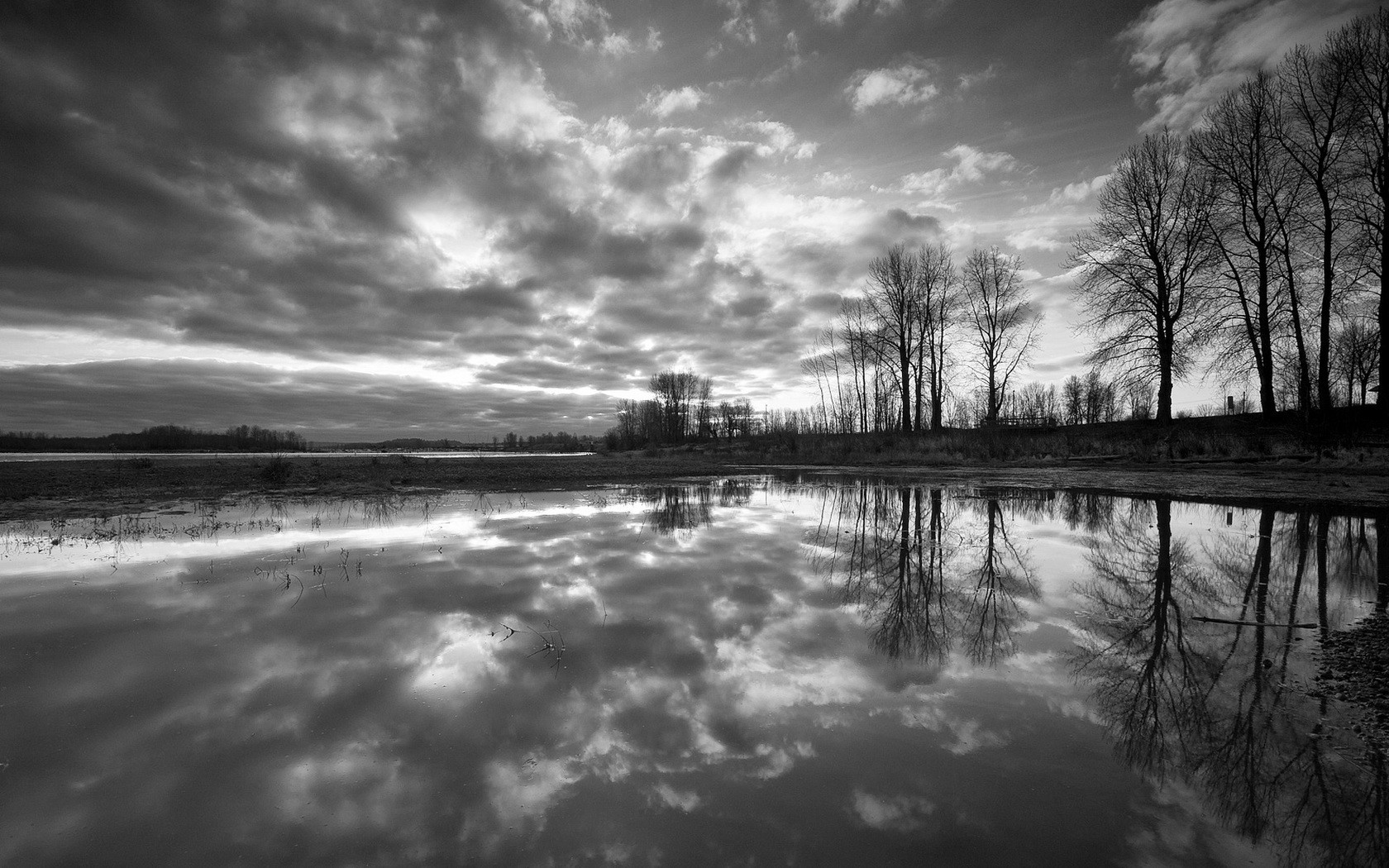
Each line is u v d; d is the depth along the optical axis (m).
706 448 60.84
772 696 4.37
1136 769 3.38
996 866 2.62
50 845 2.78
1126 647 5.22
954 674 4.75
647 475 28.19
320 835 2.86
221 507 15.21
